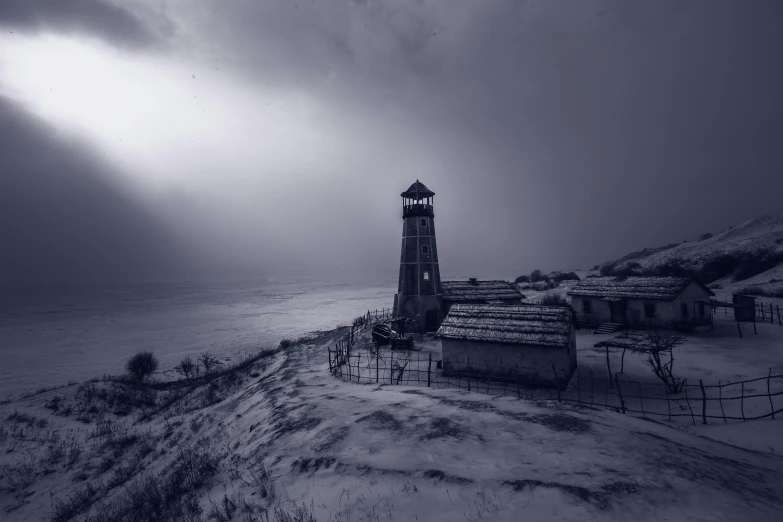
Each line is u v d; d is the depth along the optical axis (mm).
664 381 22078
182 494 12297
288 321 94438
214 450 15891
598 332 38438
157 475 15469
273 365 33906
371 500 9227
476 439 12445
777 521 8031
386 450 11977
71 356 60938
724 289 55844
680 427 17312
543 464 10430
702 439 14008
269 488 10633
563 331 23844
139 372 40344
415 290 40969
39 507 16422
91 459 20469
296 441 13617
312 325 86438
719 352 28625
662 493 8852
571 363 26031
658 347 21656
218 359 54375
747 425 16812
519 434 12766
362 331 43844
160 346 66875
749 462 12070
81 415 27547
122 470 17922
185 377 43156
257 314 111625
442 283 44812
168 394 33500
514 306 27625
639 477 9578
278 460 12336
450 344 26219
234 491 11172
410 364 29219
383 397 18203
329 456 11859
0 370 53031
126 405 30172
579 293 41594
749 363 25547
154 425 24203
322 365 29672
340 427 14211
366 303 137000
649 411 19422
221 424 19438
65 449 22031
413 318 40656
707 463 11016
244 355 57031
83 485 17641
